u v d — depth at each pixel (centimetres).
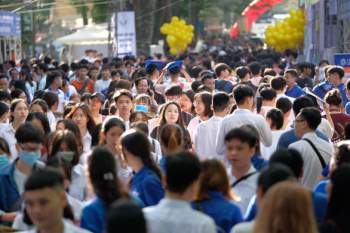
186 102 2625
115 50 6781
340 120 2281
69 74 5056
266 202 995
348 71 3375
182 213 1177
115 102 2389
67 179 1476
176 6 11275
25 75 4338
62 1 8475
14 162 1598
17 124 2191
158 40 9850
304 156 1734
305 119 1756
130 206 931
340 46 4884
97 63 5166
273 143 2055
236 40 13875
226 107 2106
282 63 5634
